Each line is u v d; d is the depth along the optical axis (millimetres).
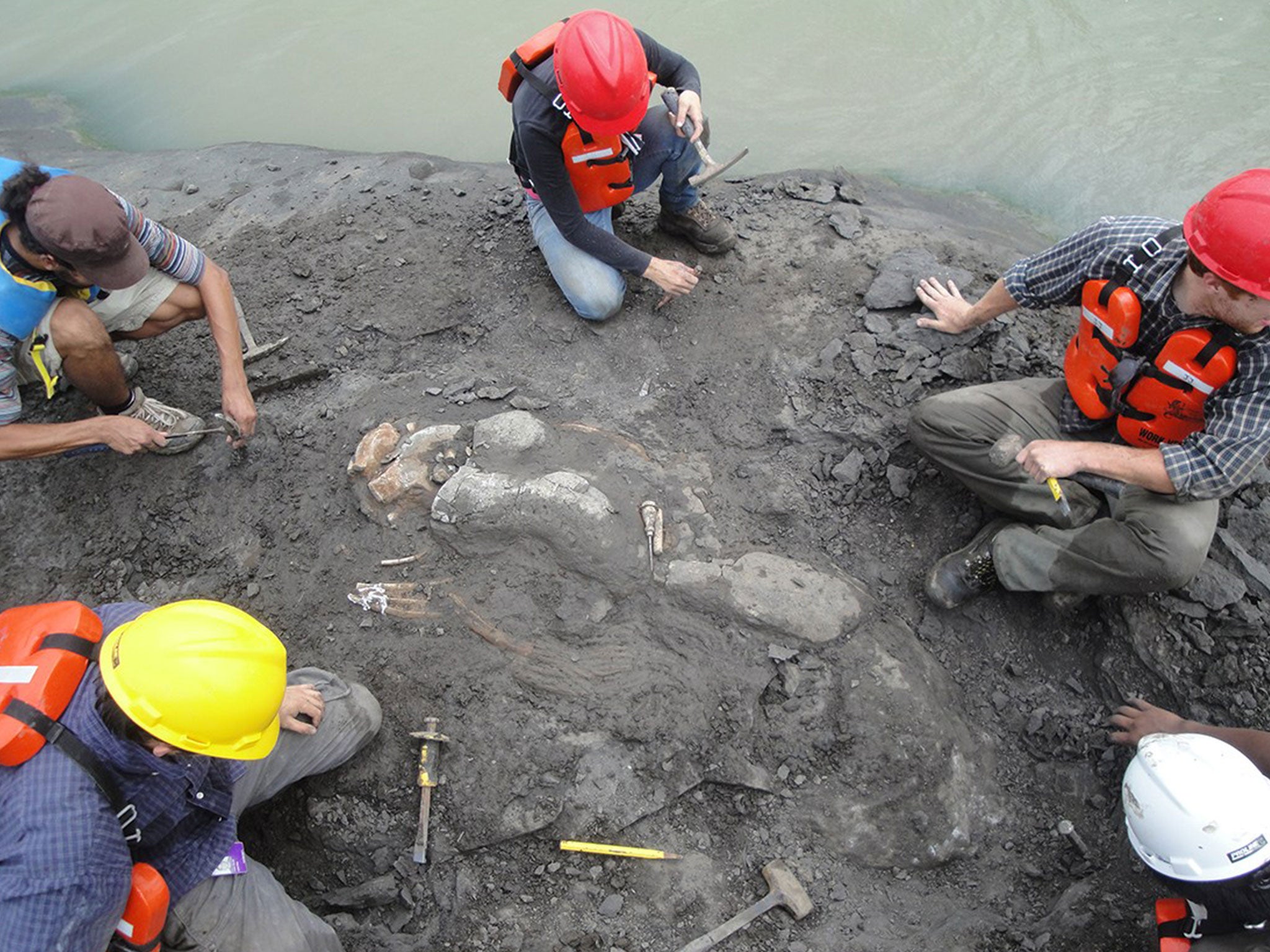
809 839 2844
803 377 3506
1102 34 5012
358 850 2830
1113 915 2652
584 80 2936
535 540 3033
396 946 2729
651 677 2918
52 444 3010
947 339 3508
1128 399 2721
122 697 2080
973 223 4203
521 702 2895
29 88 5352
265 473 3385
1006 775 2938
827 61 5004
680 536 3119
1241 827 2229
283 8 5746
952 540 3232
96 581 3260
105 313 3127
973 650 3094
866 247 3945
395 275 3979
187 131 5043
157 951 2240
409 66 5273
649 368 3564
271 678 2270
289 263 4078
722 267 3887
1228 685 2879
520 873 2807
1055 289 2977
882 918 2762
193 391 3643
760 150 4625
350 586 3092
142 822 2195
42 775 2018
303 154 4719
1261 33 4891
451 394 3463
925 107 4742
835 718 2889
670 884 2783
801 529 3246
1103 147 4473
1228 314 2408
